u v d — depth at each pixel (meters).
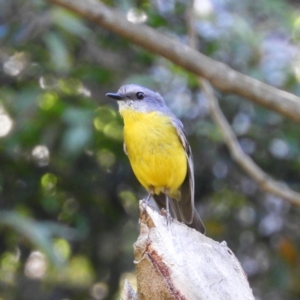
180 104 12.88
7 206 12.82
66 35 12.52
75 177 12.99
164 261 5.90
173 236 6.22
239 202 13.48
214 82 9.15
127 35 9.02
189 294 5.74
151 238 6.14
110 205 13.33
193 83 12.18
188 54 9.12
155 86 12.79
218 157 13.23
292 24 12.98
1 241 13.59
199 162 13.26
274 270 13.07
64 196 13.11
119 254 13.59
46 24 12.23
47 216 13.14
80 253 13.72
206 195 13.55
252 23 13.13
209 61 9.16
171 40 9.11
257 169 9.96
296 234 13.41
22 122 11.73
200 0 13.02
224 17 12.80
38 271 14.19
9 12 12.65
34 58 12.71
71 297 14.12
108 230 13.48
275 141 12.86
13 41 12.45
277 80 12.50
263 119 12.70
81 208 13.18
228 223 13.48
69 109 11.42
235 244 13.40
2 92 12.25
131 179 13.24
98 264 13.77
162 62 12.55
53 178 12.97
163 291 5.82
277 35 13.20
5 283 13.80
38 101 11.85
